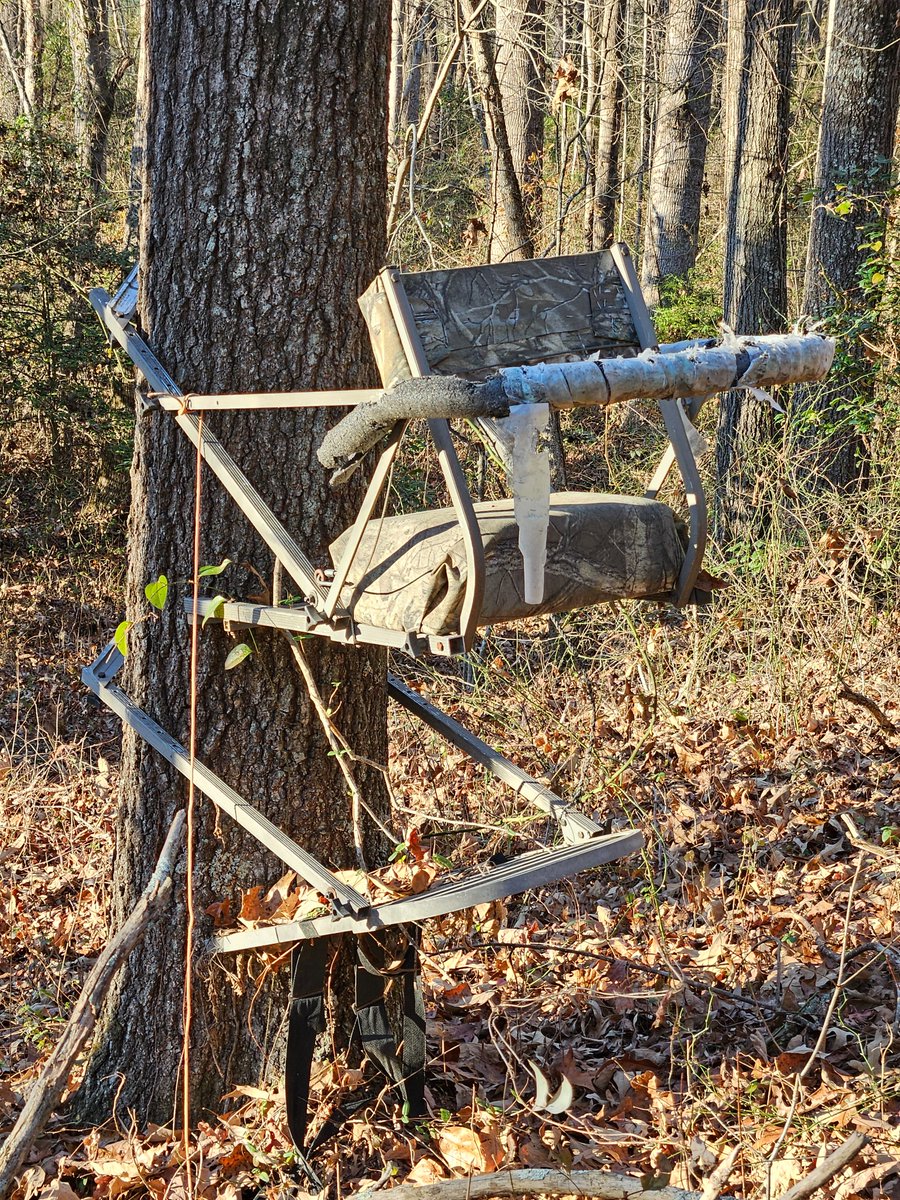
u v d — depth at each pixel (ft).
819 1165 8.08
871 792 17.66
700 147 51.75
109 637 29.63
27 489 34.60
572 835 9.73
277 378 10.46
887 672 20.72
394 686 11.61
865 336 26.73
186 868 10.90
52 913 16.29
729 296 34.30
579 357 8.93
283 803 10.91
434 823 16.03
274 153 10.22
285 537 9.34
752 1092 10.32
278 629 10.59
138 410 10.77
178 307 10.44
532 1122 10.32
